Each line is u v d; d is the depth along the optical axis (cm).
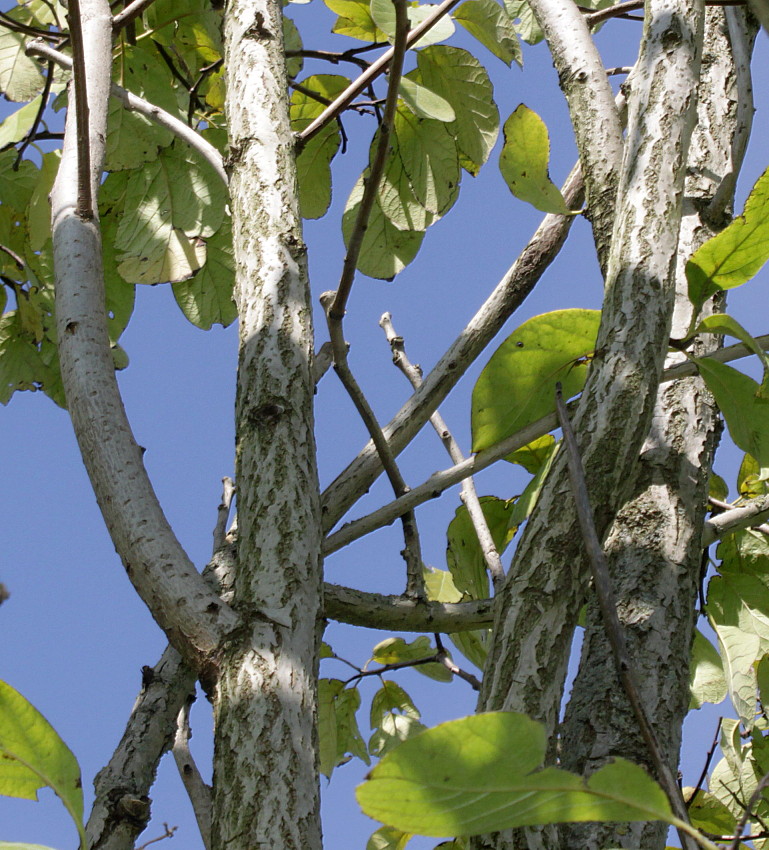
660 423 249
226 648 178
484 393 256
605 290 204
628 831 181
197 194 394
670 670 210
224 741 167
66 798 132
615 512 180
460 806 113
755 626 322
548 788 111
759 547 334
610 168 250
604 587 155
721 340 264
